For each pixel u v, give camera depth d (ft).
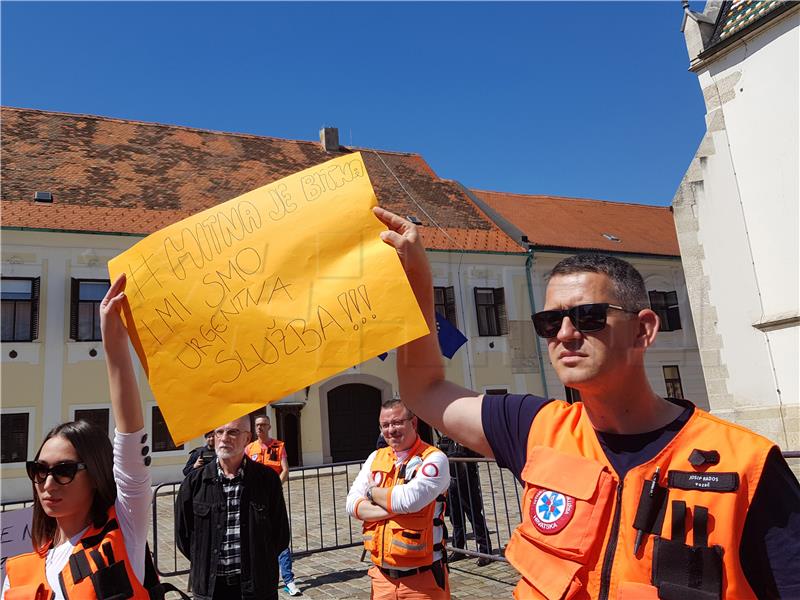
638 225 90.27
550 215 85.61
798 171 27.84
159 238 5.87
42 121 67.82
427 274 5.62
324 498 37.86
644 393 4.42
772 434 28.09
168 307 5.56
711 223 31.53
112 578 6.00
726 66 31.19
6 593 6.33
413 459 10.15
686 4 33.35
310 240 5.58
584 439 4.69
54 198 57.67
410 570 9.72
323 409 60.08
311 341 5.22
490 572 19.10
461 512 21.07
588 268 4.56
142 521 6.37
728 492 3.83
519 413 5.24
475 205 81.05
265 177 72.64
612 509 4.25
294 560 22.53
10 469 48.75
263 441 20.92
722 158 31.22
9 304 51.93
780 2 28.50
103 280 54.80
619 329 4.35
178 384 5.27
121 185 63.00
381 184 79.41
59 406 51.21
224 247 5.73
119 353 6.11
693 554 3.76
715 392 30.55
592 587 4.09
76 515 6.48
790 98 28.27
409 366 5.95
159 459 51.11
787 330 27.91
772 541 3.68
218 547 10.54
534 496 4.65
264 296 5.45
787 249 28.22
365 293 5.29
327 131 83.20
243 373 5.22
